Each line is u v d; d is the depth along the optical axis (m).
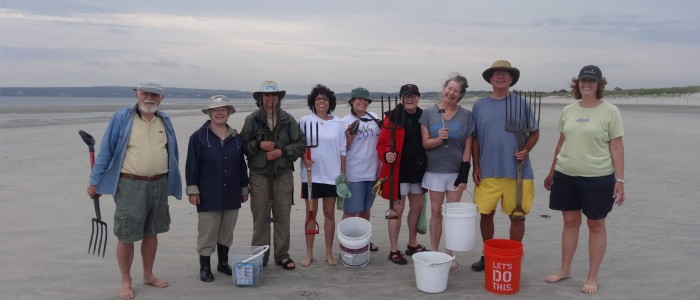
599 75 4.44
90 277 5.03
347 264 5.41
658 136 17.00
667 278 4.94
